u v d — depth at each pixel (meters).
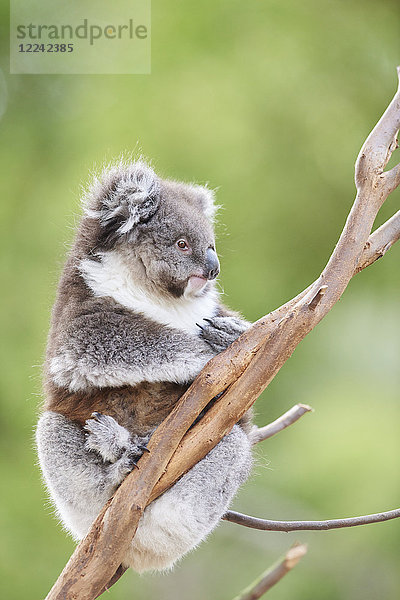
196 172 13.91
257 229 14.27
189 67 14.62
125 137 14.13
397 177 6.32
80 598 6.04
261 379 6.21
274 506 14.01
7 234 14.11
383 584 13.44
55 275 8.20
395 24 15.50
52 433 7.02
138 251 7.58
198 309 7.95
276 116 14.61
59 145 14.63
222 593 14.68
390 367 15.98
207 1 15.02
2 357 13.31
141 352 6.70
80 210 8.58
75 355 6.78
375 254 6.53
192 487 6.68
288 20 15.12
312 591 13.56
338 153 14.72
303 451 13.91
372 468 13.31
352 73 15.05
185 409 6.15
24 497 12.73
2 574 12.20
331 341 15.22
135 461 6.29
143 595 15.09
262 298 13.93
